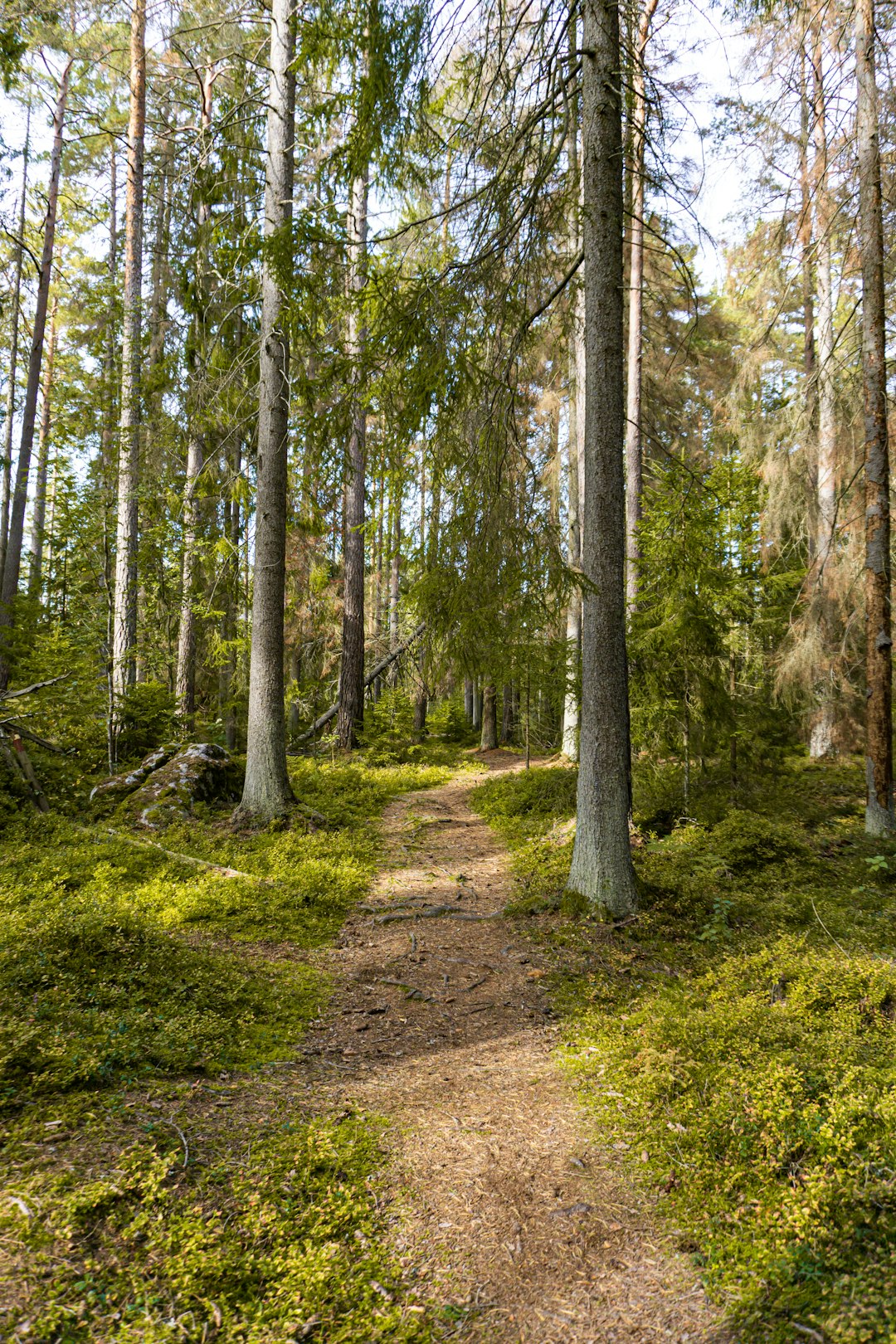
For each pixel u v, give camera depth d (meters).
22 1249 2.59
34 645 14.07
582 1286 2.80
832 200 11.70
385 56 6.68
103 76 18.89
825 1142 3.15
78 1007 4.55
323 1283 2.72
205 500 15.98
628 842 7.69
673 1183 3.37
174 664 20.30
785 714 15.28
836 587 12.31
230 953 6.55
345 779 15.75
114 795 11.52
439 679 7.80
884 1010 4.80
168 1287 2.56
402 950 7.24
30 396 16.95
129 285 15.04
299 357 11.19
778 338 18.73
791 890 8.37
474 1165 3.63
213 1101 3.95
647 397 16.56
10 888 7.29
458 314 7.14
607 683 7.68
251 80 12.93
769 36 10.71
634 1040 4.89
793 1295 2.47
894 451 12.92
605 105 7.61
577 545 15.45
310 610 19.50
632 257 13.74
